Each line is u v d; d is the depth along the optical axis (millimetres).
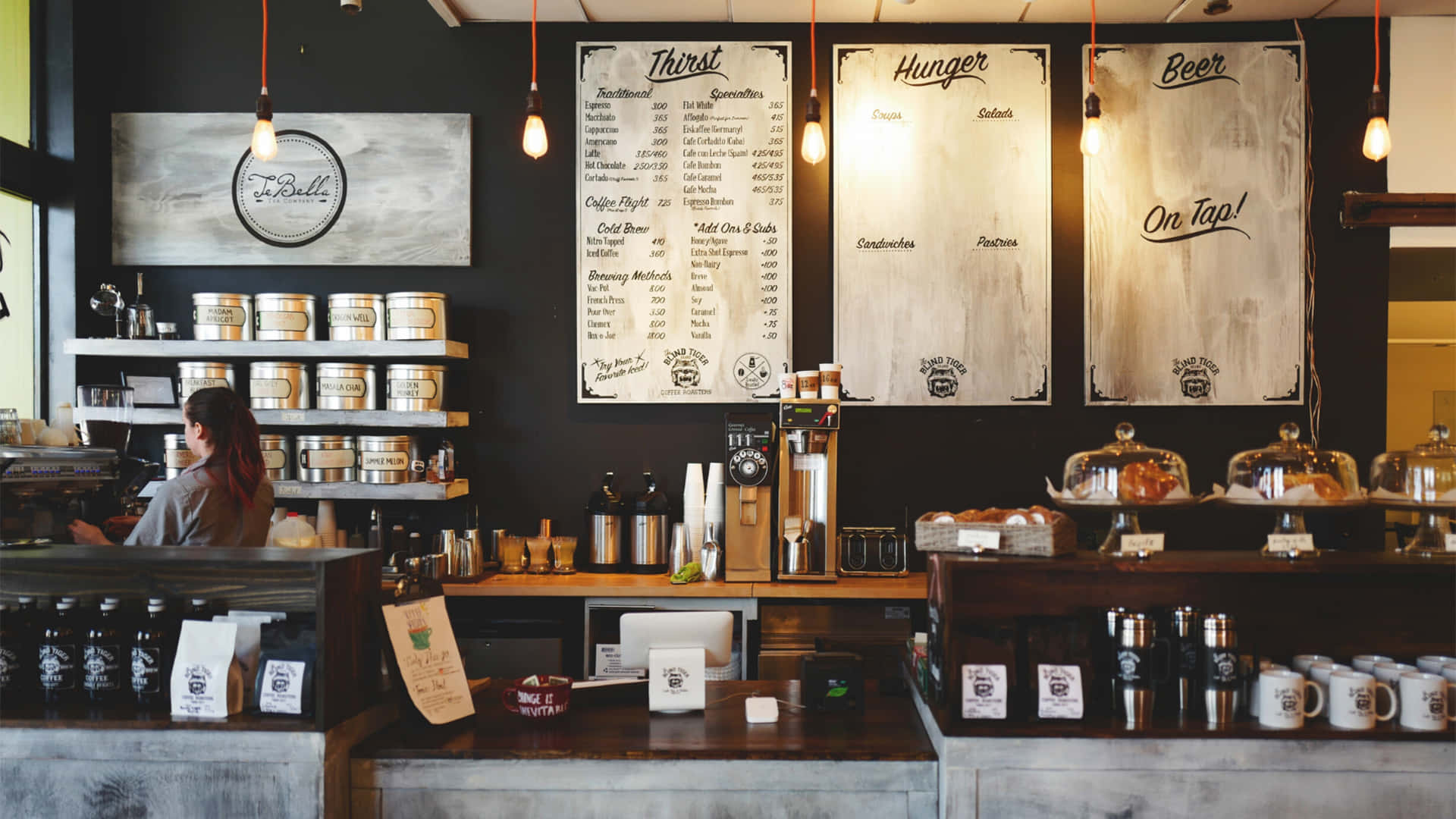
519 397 3953
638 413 3936
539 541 3701
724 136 3896
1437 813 1861
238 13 3980
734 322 3877
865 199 3869
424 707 2055
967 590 2160
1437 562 1982
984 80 3871
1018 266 3844
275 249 3932
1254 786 1884
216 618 2004
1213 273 3824
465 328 3955
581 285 3893
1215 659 1941
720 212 3889
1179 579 2178
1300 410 3846
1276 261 3814
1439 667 2012
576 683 2301
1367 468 3824
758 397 3869
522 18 3916
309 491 3607
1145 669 1936
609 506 3727
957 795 1886
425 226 3924
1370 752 1867
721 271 3883
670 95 3898
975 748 1888
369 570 2053
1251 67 3830
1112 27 3891
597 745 1951
